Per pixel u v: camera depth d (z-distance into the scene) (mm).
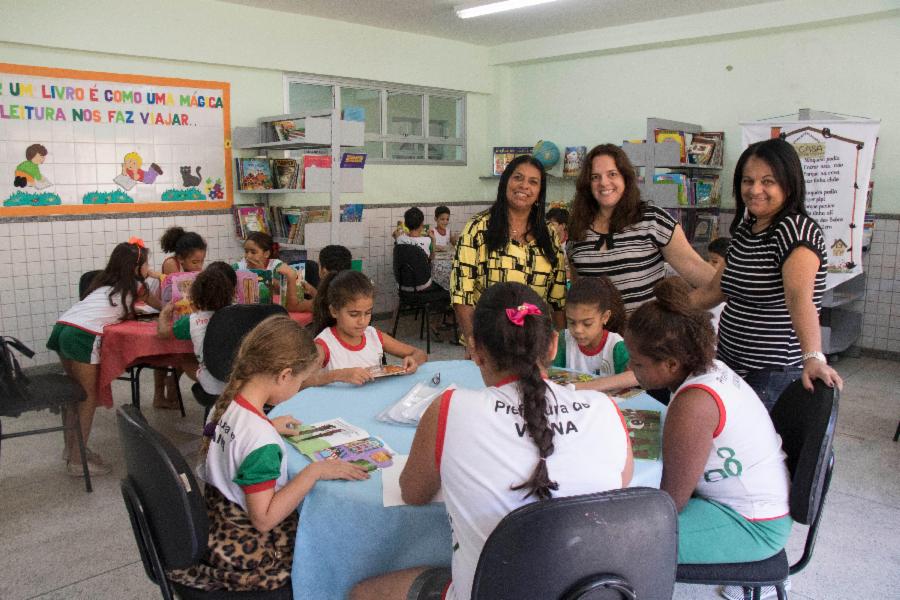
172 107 5211
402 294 5605
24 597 2207
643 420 1803
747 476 1549
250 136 5535
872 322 5352
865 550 2510
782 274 1926
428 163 7059
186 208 5359
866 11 4914
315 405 1941
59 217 4750
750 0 5320
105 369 3047
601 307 2119
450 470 1214
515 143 7578
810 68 5414
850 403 4211
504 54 7168
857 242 4301
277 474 1442
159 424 3756
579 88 6910
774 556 1597
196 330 2891
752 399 1577
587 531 1079
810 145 4348
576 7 5543
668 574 1192
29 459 3303
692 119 6145
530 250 2461
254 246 3748
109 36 4789
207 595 1487
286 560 1521
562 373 2143
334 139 4969
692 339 1536
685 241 2410
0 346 2656
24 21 4426
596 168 2359
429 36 6734
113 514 2762
